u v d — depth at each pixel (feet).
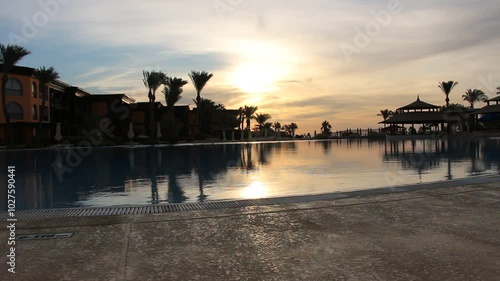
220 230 12.00
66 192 24.48
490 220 12.78
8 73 110.11
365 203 15.60
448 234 11.26
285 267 8.87
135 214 14.17
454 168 35.40
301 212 14.23
